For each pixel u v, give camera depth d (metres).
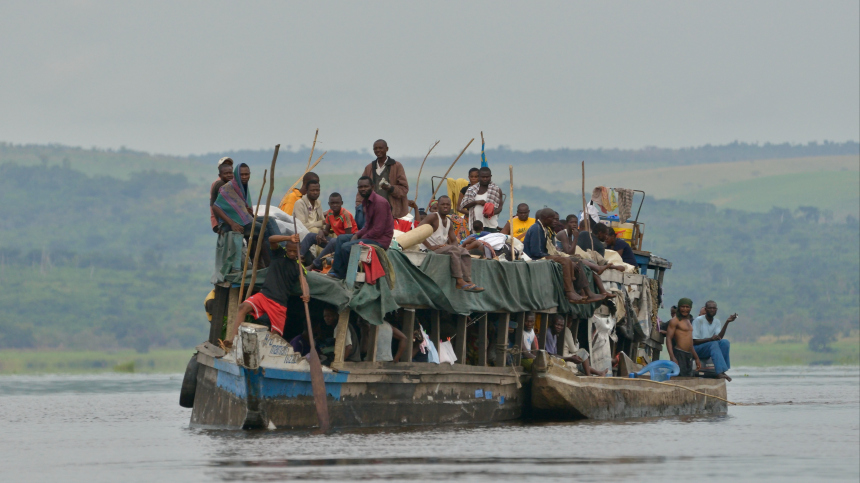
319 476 39.25
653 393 67.88
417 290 54.03
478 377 58.94
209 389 55.56
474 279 57.72
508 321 61.44
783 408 80.25
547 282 63.72
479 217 69.44
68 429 60.19
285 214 56.88
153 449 48.16
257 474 39.72
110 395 101.00
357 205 57.72
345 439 48.94
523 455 45.28
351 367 52.03
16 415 71.75
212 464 42.38
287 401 51.25
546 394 60.97
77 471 41.78
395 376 54.03
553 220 66.44
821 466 43.59
